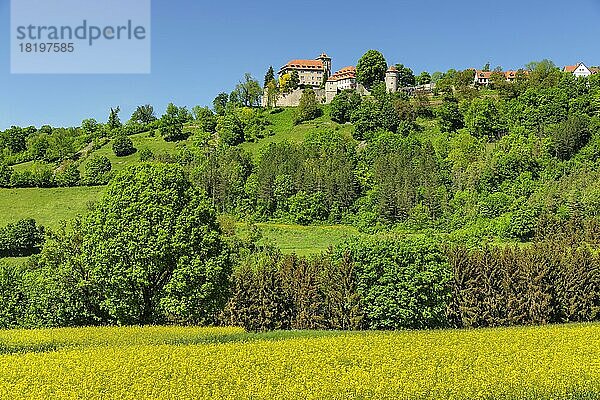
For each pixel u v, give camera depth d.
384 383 24.30
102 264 41.75
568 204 93.00
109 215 42.69
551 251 66.38
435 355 29.67
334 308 56.19
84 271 43.97
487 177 106.44
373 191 108.56
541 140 115.88
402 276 54.31
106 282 41.78
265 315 57.72
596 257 64.25
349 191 109.12
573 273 62.25
